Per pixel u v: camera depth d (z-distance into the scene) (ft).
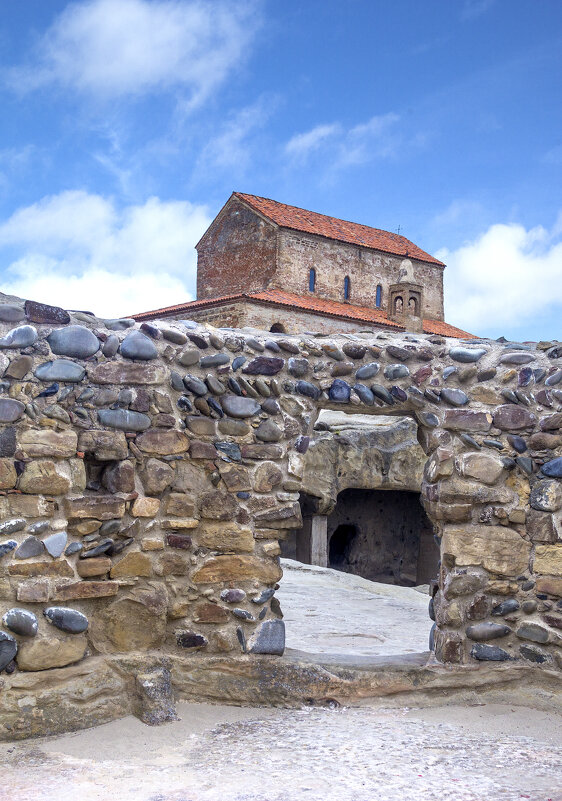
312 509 66.59
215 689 17.19
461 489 18.45
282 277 130.00
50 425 16.26
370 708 17.43
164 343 17.70
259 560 17.94
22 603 15.67
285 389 18.47
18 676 15.40
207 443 17.71
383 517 78.59
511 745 15.37
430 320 150.71
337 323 125.59
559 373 18.63
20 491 15.87
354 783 13.03
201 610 17.42
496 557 18.31
